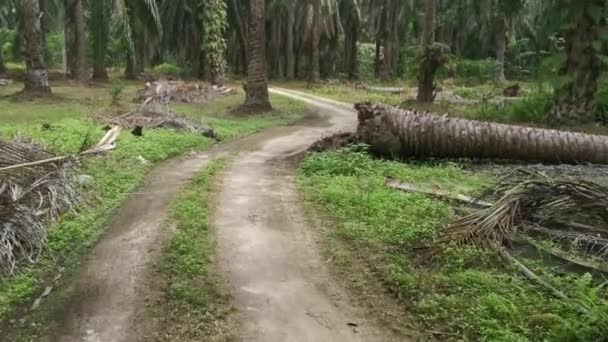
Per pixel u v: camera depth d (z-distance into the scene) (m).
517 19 41.69
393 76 43.06
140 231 7.05
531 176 8.06
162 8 38.09
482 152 11.25
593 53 14.94
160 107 17.05
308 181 9.59
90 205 7.98
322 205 8.14
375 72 45.00
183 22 39.28
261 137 15.02
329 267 6.04
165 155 11.62
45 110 17.75
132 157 10.89
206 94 23.97
